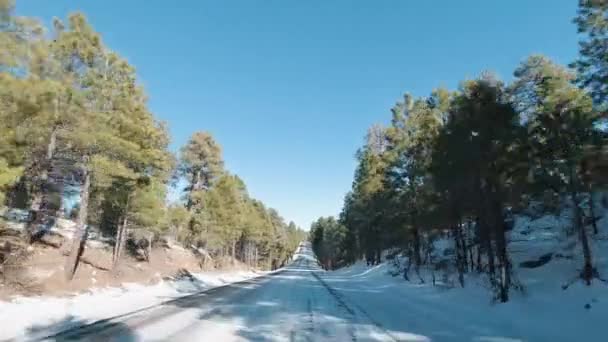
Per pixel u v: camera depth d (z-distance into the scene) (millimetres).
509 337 10172
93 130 18031
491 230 19922
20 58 12750
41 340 8383
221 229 48875
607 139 17031
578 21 17281
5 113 12633
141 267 30797
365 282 36094
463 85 28141
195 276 33812
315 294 22328
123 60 19859
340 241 100812
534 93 25078
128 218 29500
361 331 10758
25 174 17938
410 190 32750
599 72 17297
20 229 23531
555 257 22328
